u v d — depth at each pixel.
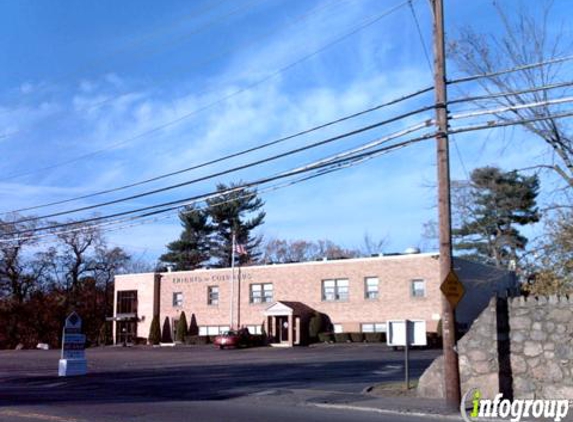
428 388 18.00
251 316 58.16
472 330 17.31
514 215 45.56
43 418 13.77
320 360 34.78
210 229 88.06
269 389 20.73
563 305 16.17
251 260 87.25
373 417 14.49
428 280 49.81
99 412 14.96
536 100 20.70
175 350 51.41
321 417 14.31
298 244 92.81
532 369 16.36
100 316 77.56
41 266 74.69
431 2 16.72
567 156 20.73
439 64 16.42
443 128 16.25
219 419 13.73
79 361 27.89
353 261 53.59
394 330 19.66
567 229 18.58
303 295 55.66
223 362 35.00
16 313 72.31
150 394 19.89
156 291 64.62
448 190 16.27
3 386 23.28
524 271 20.16
